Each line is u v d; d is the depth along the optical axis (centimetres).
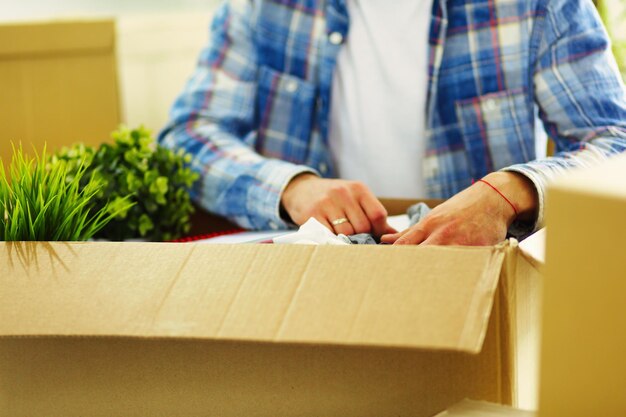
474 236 94
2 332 74
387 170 143
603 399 60
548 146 145
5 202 92
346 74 144
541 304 62
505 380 74
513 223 104
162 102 256
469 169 138
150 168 128
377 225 108
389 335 67
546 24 130
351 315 69
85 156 124
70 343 82
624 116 123
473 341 64
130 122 256
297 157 148
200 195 134
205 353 80
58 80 201
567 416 62
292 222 123
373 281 71
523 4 131
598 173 62
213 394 80
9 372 84
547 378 62
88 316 74
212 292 74
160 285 76
